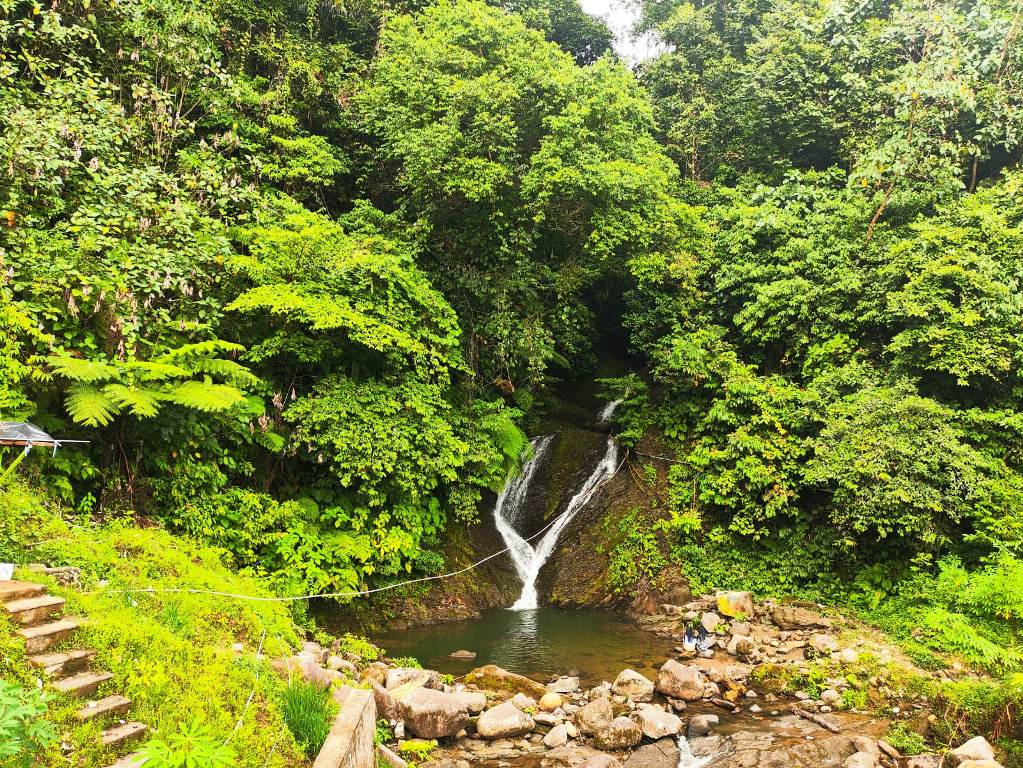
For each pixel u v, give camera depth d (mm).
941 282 12195
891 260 13445
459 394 14820
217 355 10547
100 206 9391
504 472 14242
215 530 8719
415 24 17734
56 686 3896
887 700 8117
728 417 13383
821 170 20750
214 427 9344
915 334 11875
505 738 7133
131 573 6109
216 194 11844
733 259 16344
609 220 14273
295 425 10750
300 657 6219
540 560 14586
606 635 11172
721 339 16469
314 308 10125
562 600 13289
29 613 4348
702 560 12820
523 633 11250
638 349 19094
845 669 8758
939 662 8836
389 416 10906
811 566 11883
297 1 18078
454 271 14906
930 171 15125
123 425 8094
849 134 19062
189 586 6465
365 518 10570
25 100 9852
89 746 3648
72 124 9539
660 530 13586
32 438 5082
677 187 21391
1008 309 11320
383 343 10555
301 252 11109
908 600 10430
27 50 10766
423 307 12977
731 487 12695
